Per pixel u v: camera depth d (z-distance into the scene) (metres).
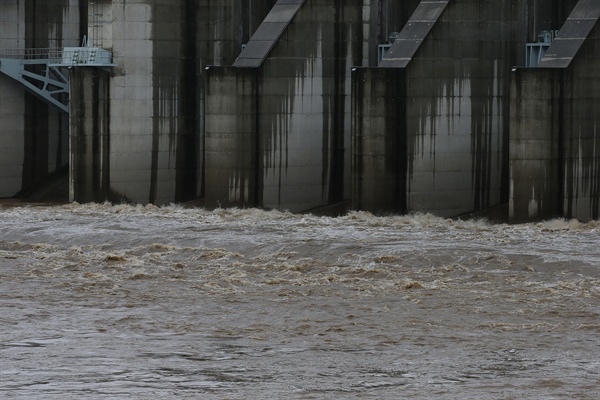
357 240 81.75
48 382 50.91
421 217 93.69
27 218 95.94
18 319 62.44
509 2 97.62
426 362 53.94
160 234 85.75
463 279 70.50
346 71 103.31
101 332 59.81
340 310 63.88
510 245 78.81
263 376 51.78
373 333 59.16
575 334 58.62
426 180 95.88
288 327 60.56
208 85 98.62
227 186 99.62
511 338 57.94
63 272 74.94
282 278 72.06
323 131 102.88
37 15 118.31
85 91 105.12
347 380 51.09
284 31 100.38
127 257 79.00
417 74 94.75
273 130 100.44
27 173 119.12
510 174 89.06
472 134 97.38
